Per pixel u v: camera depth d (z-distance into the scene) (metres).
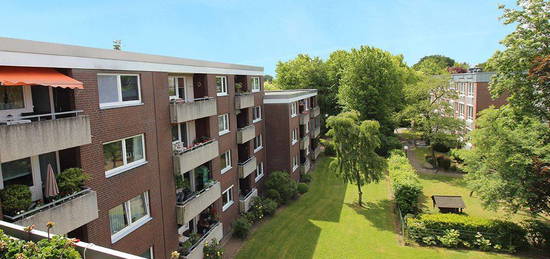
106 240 10.53
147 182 12.50
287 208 24.12
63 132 8.48
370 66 38.47
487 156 19.75
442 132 35.16
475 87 35.44
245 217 20.73
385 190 28.28
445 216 19.80
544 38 18.58
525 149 18.27
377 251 17.97
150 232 12.62
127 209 11.69
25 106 9.14
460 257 17.47
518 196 17.81
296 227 20.78
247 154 22.97
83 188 9.44
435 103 35.69
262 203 22.44
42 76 8.19
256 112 25.84
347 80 40.12
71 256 4.68
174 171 14.16
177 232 14.38
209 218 17.30
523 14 19.34
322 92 51.28
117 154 11.31
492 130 19.64
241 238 19.11
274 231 20.16
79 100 9.61
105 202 10.52
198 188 17.45
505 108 22.06
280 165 27.11
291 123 27.59
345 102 40.78
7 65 7.70
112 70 10.91
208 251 15.17
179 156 14.04
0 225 5.95
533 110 20.33
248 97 22.34
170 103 14.01
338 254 17.50
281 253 17.47
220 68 18.83
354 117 24.56
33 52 8.23
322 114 50.38
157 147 13.13
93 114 10.10
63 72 9.27
